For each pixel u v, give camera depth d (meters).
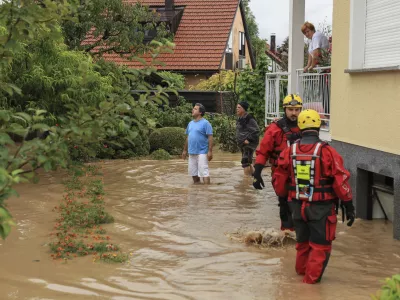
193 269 6.91
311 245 6.38
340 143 10.45
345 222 9.55
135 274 6.68
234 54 41.25
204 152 13.37
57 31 4.20
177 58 34.50
